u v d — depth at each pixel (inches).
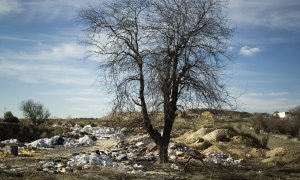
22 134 2375.7
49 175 841.5
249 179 928.9
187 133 2271.2
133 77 1088.2
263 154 1537.9
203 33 1060.5
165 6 1071.6
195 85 1054.4
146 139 1838.1
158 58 1052.5
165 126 1108.5
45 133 2465.6
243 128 2512.3
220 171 1017.5
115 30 1085.1
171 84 1064.8
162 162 1110.4
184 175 930.1
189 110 1100.5
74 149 1759.4
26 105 2987.2
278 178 959.0
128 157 1279.5
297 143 2203.5
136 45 1088.2
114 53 1096.8
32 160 1205.7
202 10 1069.1
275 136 2522.1
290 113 3137.3
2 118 2689.5
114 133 2440.9
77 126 2928.2
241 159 1368.1
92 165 1028.5
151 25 1072.8
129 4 1080.8
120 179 847.7
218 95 1063.6
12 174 837.8
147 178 860.6
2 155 1344.7
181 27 1062.4
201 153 1525.6
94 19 1096.8
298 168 1165.1
